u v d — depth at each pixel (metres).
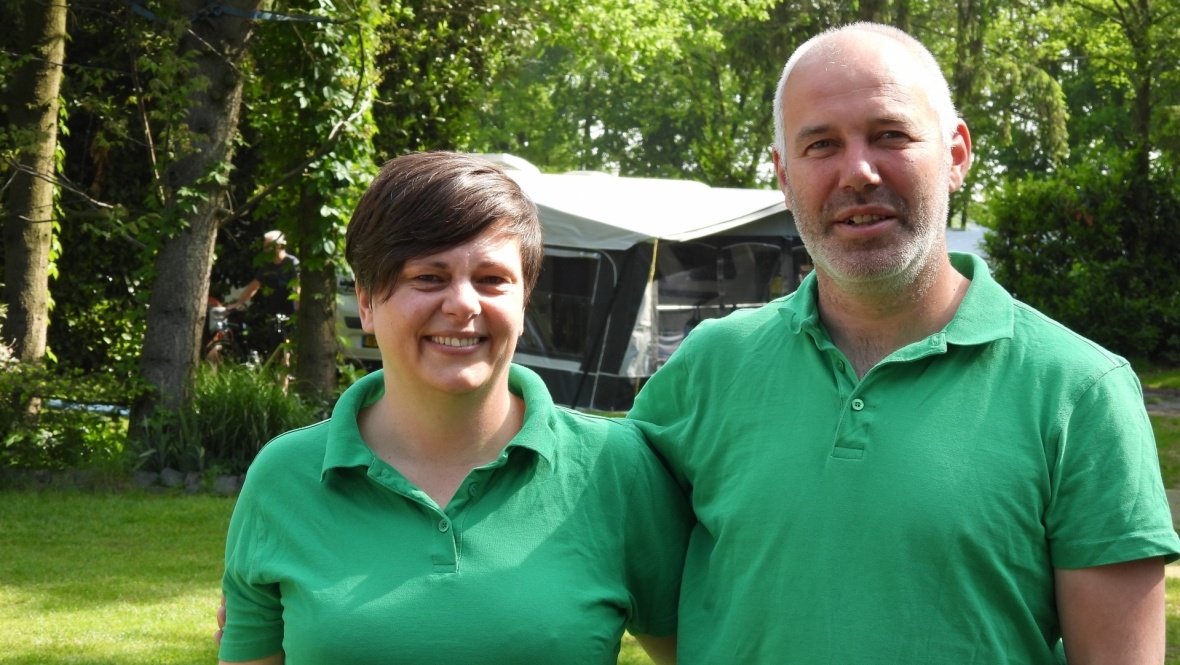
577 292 11.99
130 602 5.52
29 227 8.86
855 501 1.88
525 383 2.15
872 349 2.00
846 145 1.93
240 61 8.34
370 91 9.11
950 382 1.90
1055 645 1.93
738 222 12.14
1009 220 18.81
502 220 1.99
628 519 2.12
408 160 2.02
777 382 2.04
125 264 12.30
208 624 5.20
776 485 1.96
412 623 1.91
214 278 13.67
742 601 1.98
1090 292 17.88
